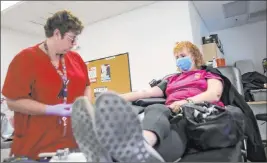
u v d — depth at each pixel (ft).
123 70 9.46
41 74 3.27
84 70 4.09
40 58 3.32
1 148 3.30
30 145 3.06
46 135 3.04
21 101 3.15
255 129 3.98
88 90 3.93
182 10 8.54
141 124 2.30
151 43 9.05
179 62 4.59
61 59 3.66
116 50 9.69
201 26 10.65
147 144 2.34
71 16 3.34
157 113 2.87
